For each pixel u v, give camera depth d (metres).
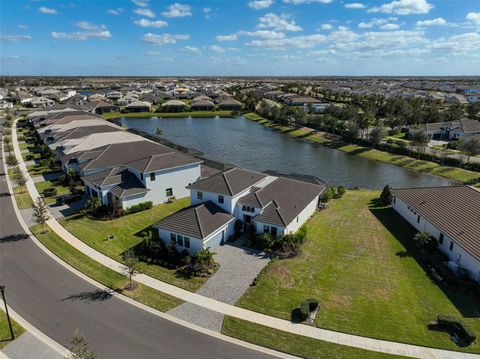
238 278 29.00
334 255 33.22
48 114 102.06
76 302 25.91
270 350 21.34
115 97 196.00
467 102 163.62
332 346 21.61
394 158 77.88
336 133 102.56
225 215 36.03
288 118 126.81
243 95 195.25
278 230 34.50
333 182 64.56
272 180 43.91
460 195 37.66
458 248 30.14
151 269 30.53
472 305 25.73
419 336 22.48
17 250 33.81
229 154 85.44
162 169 45.59
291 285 28.08
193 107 163.12
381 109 133.38
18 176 50.94
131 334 22.61
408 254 33.47
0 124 110.94
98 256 32.72
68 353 20.92
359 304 25.78
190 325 23.44
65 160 56.16
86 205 43.00
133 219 41.38
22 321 23.91
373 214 43.97
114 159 51.34
